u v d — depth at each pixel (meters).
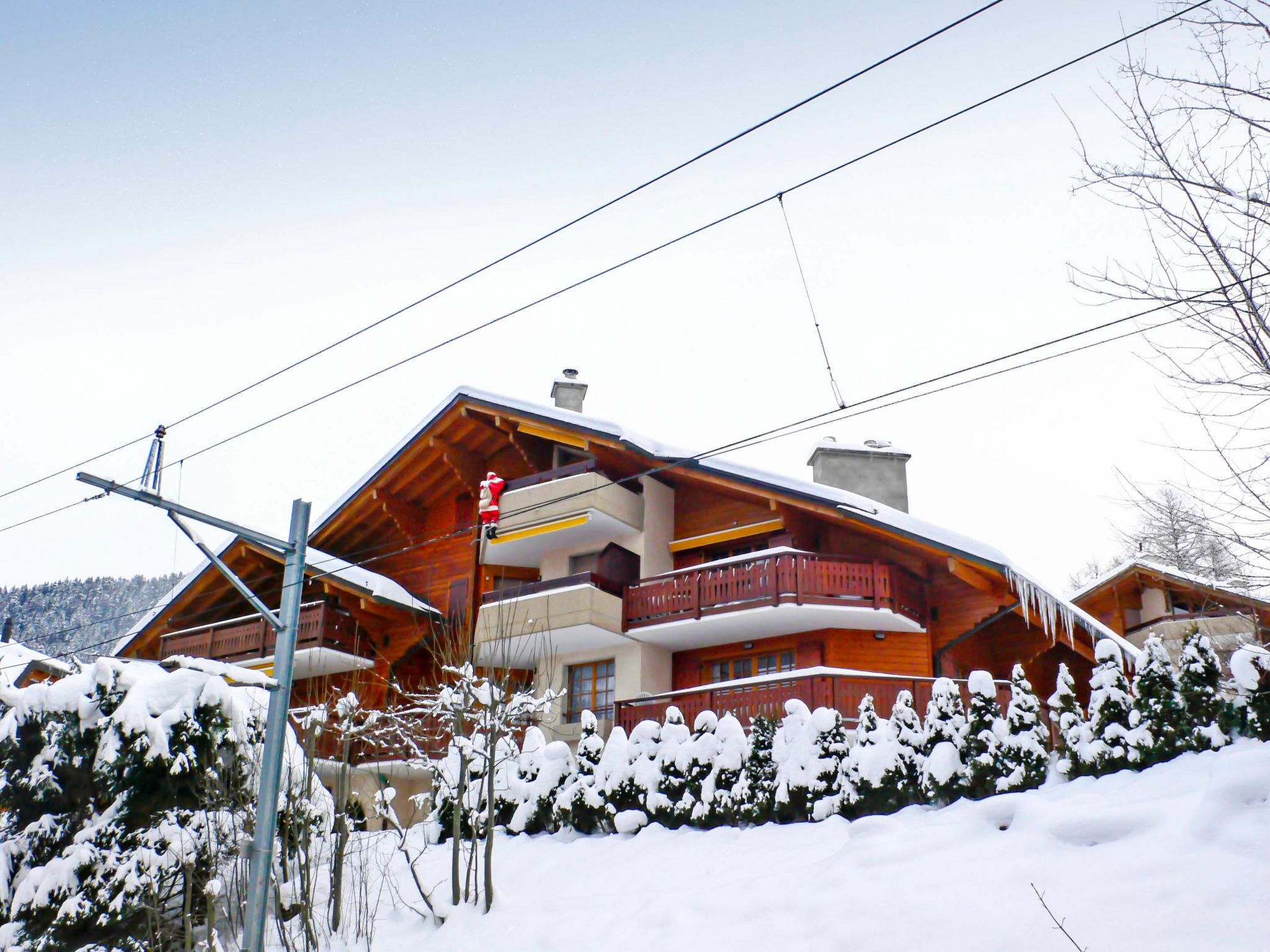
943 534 20.78
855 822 12.66
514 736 23.19
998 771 14.41
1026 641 22.98
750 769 16.06
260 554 28.50
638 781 16.84
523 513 25.02
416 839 17.84
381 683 26.28
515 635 22.67
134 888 12.95
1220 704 13.37
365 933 14.09
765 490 22.34
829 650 22.22
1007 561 20.39
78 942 12.99
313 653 26.09
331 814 15.16
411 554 28.81
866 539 22.80
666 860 14.72
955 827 11.65
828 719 15.82
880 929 10.12
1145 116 10.12
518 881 15.09
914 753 15.20
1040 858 10.40
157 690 14.25
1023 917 9.53
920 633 22.41
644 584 23.45
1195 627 14.41
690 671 24.20
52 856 13.66
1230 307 9.35
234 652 28.25
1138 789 12.29
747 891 11.91
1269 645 14.66
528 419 25.34
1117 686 14.35
